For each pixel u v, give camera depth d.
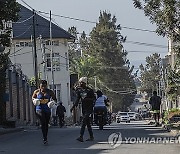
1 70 37.09
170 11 28.05
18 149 21.28
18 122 53.78
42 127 22.77
